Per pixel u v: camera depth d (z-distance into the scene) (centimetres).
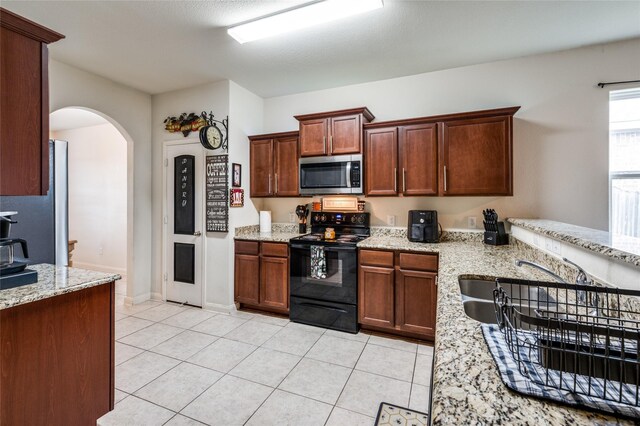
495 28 229
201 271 340
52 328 142
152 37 242
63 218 290
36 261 271
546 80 270
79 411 152
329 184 310
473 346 78
